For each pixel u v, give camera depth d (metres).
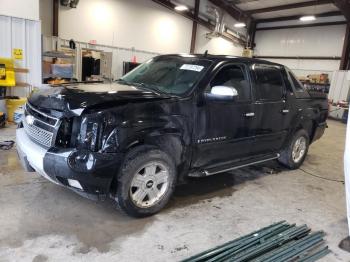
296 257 2.46
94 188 2.51
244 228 2.88
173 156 3.02
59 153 2.46
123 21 12.80
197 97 3.08
